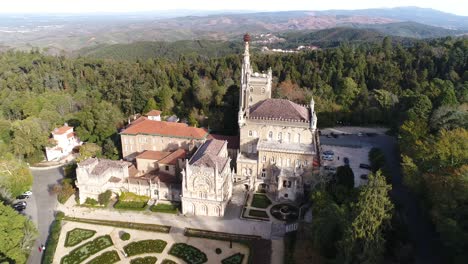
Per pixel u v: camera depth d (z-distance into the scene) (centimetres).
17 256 8269
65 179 12569
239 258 8969
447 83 18125
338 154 15075
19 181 11744
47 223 10669
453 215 7612
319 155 12244
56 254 9225
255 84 13712
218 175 10069
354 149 15712
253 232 9869
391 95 19325
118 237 9862
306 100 18888
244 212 10744
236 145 13175
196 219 10525
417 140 11688
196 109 17725
